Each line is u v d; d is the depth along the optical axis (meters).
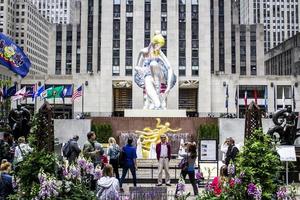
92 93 78.81
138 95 78.94
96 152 16.86
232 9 105.81
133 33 81.12
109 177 12.21
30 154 12.03
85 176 12.95
